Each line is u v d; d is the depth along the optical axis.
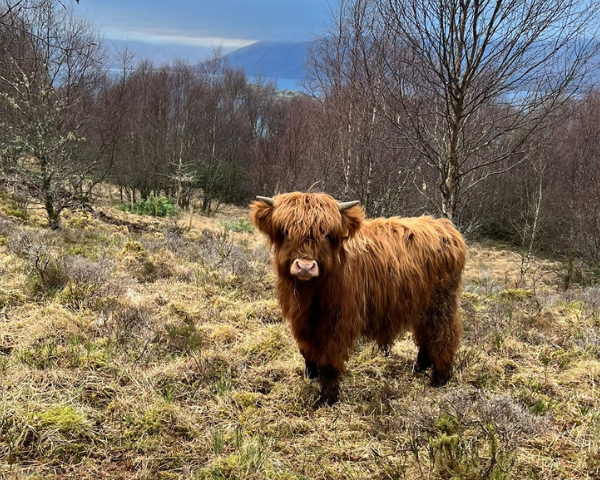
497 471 2.61
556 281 17.20
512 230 25.03
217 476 2.65
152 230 13.91
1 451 2.70
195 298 5.93
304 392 3.72
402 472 2.72
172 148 28.61
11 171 12.13
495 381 4.15
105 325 4.53
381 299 3.77
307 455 2.97
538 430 3.23
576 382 4.09
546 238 23.00
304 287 3.30
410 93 9.37
